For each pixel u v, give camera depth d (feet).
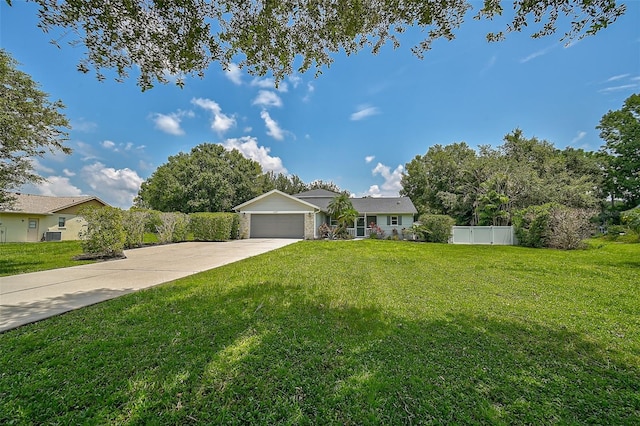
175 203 99.71
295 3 12.41
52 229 67.56
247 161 119.75
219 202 98.27
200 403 6.64
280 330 10.85
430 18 11.75
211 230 58.65
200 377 7.66
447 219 59.98
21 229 63.16
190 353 8.95
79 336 10.19
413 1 11.25
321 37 13.78
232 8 12.10
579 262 28.78
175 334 10.37
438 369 8.11
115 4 10.80
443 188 100.37
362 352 9.11
